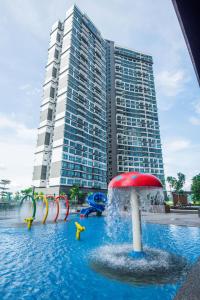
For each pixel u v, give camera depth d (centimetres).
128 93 10650
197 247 685
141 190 611
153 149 10000
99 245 728
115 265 471
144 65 11750
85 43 8825
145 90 11131
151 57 12200
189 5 177
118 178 568
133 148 9612
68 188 6425
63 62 7906
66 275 428
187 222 1294
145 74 11550
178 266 460
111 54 11169
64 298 327
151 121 10575
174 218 1583
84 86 8175
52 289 362
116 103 10156
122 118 10012
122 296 328
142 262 487
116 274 417
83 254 599
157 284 367
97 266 474
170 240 814
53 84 8006
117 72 10825
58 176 6344
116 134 9625
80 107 7712
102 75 9638
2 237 883
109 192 635
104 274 421
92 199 1998
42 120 7738
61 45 8600
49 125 7512
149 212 2283
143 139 9988
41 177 6900
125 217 1792
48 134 7438
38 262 526
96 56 9350
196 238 855
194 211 2159
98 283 379
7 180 4144
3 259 555
